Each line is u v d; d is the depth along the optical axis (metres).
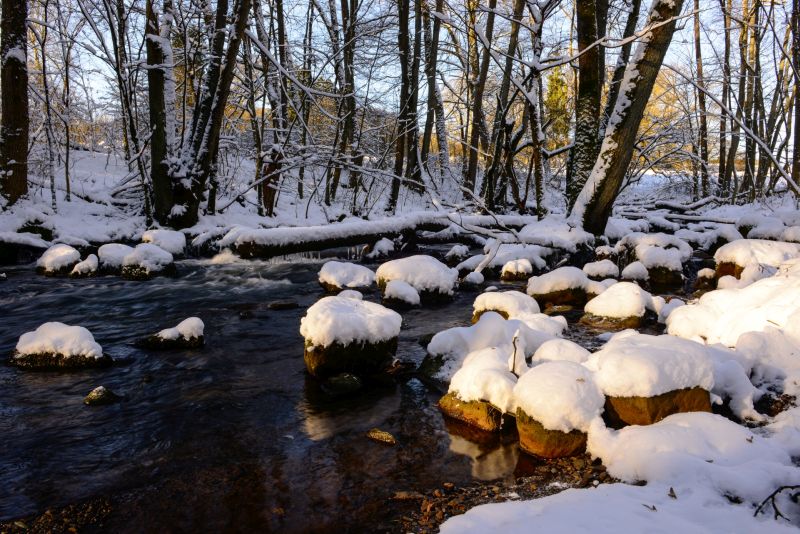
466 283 9.59
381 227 11.70
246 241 10.23
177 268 11.13
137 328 7.24
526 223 13.60
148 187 12.89
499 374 4.41
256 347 6.40
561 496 3.13
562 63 9.45
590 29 11.98
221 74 12.51
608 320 6.88
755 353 4.67
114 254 10.61
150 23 12.91
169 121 13.41
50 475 3.74
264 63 14.45
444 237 13.55
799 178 14.72
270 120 17.33
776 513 2.72
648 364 3.91
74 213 13.46
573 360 4.70
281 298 8.91
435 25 18.36
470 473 3.72
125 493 3.53
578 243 11.08
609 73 19.44
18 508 3.37
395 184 18.12
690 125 16.52
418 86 18.98
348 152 17.77
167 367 5.76
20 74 12.35
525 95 12.28
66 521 3.24
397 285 8.38
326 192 18.25
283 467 3.83
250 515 3.28
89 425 4.48
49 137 13.35
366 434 4.31
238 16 11.90
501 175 17.42
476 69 21.28
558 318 6.68
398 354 6.09
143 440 4.23
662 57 10.70
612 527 2.66
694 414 3.75
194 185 13.29
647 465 3.28
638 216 17.17
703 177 21.81
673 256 9.75
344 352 5.30
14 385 5.26
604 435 3.73
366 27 18.33
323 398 4.99
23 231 11.66
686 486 3.05
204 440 4.23
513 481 3.60
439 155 24.23
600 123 13.38
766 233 11.45
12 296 8.80
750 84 20.02
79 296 8.87
